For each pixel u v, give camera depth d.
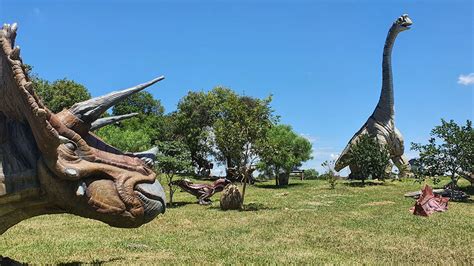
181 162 23.08
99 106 6.64
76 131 6.52
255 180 38.69
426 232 13.05
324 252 10.45
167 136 47.56
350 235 12.66
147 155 7.00
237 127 21.91
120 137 29.06
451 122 23.73
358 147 31.88
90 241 12.16
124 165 6.56
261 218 16.73
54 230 14.36
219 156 42.25
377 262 9.27
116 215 6.30
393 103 36.31
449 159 23.62
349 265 9.02
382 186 29.38
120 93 6.77
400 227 13.95
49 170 6.22
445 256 9.80
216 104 46.44
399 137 36.03
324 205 20.56
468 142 23.22
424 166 24.28
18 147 6.44
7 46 5.95
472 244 11.22
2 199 6.33
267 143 22.05
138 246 11.27
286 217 16.73
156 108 59.03
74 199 6.29
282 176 33.91
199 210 20.44
